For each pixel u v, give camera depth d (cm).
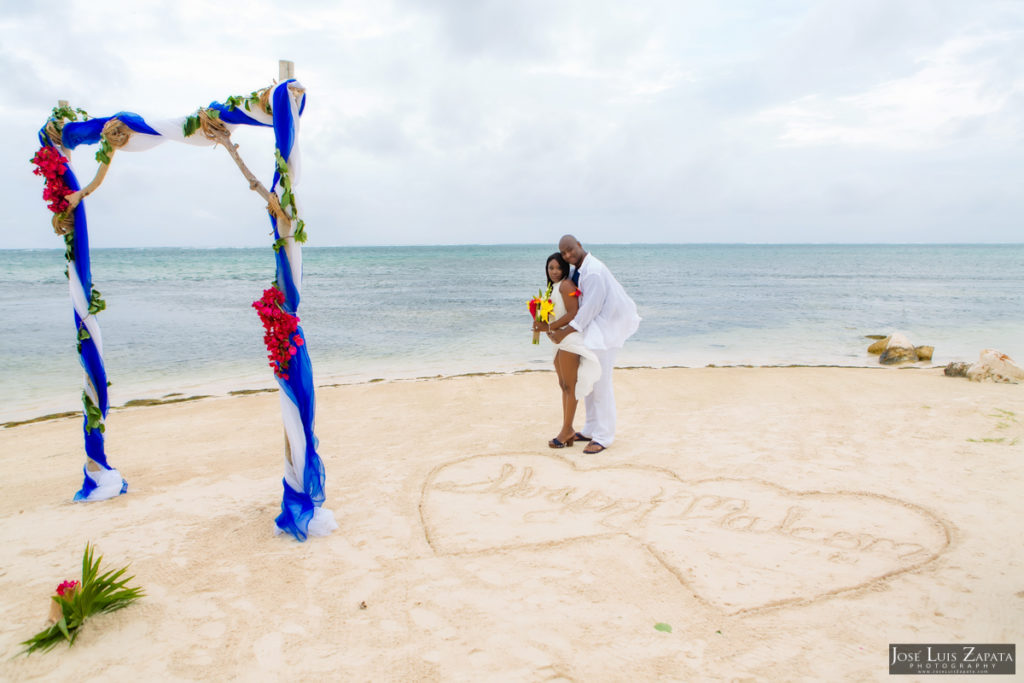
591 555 376
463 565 367
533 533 409
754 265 6122
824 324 1794
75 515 461
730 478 504
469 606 321
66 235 475
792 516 427
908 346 1242
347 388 977
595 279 544
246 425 776
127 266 5628
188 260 7312
